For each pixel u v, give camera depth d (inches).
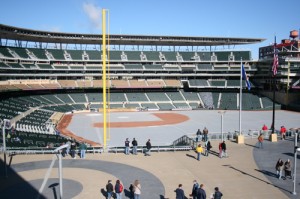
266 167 1067.3
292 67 3937.0
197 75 4522.6
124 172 1012.5
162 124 2691.9
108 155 1228.5
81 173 1003.3
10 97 3203.7
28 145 1435.8
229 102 4069.9
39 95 3725.4
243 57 4579.2
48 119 2669.8
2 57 3339.1
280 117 3102.9
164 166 1075.3
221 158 1179.9
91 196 810.8
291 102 3828.7
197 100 4202.8
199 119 3009.4
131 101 4033.0
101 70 4232.3
